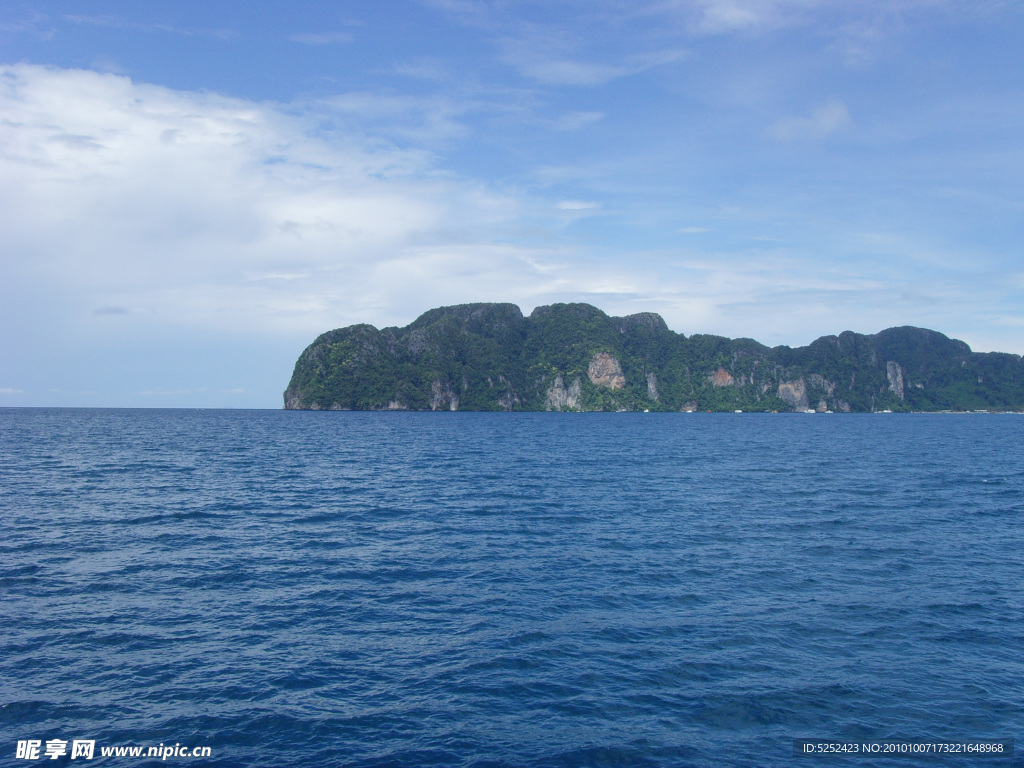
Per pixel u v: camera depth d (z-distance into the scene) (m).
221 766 9.91
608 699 12.17
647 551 23.16
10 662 13.30
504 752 10.42
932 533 26.39
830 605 17.36
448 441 84.44
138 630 15.14
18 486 37.53
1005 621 16.28
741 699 12.22
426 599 17.62
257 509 31.00
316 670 13.19
